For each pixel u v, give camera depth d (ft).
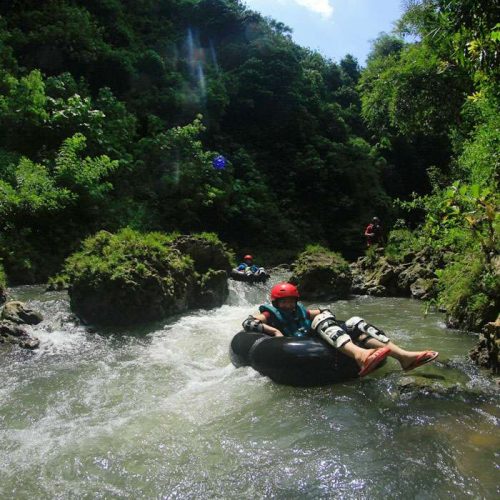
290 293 16.11
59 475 9.87
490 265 18.39
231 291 32.65
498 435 10.83
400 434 11.00
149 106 69.46
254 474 9.65
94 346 19.22
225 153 77.00
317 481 9.30
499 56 14.90
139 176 56.95
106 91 59.11
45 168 42.80
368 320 24.34
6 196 37.47
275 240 70.49
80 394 14.19
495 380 14.17
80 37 65.77
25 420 12.49
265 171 83.61
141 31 86.99
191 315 25.36
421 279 33.37
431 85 47.32
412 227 92.99
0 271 29.94
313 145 89.10
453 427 11.25
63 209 41.24
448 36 16.93
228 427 11.78
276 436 11.19
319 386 14.03
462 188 14.14
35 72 49.42
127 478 9.70
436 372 14.76
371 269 38.65
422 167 104.68
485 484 8.95
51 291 30.89
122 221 48.24
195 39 95.30
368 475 9.40
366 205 89.20
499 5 14.26
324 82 117.19
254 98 87.61
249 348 15.35
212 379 15.47
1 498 9.11
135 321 22.99
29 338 19.27
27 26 66.08
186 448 10.80
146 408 13.12
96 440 11.30
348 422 11.69
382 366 15.23
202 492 9.14
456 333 20.71
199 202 59.88
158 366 16.75
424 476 9.29
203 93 75.92
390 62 57.31
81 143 45.70
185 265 27.32
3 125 46.32
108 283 22.63
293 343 14.34
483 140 23.57
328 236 84.53
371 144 106.01
